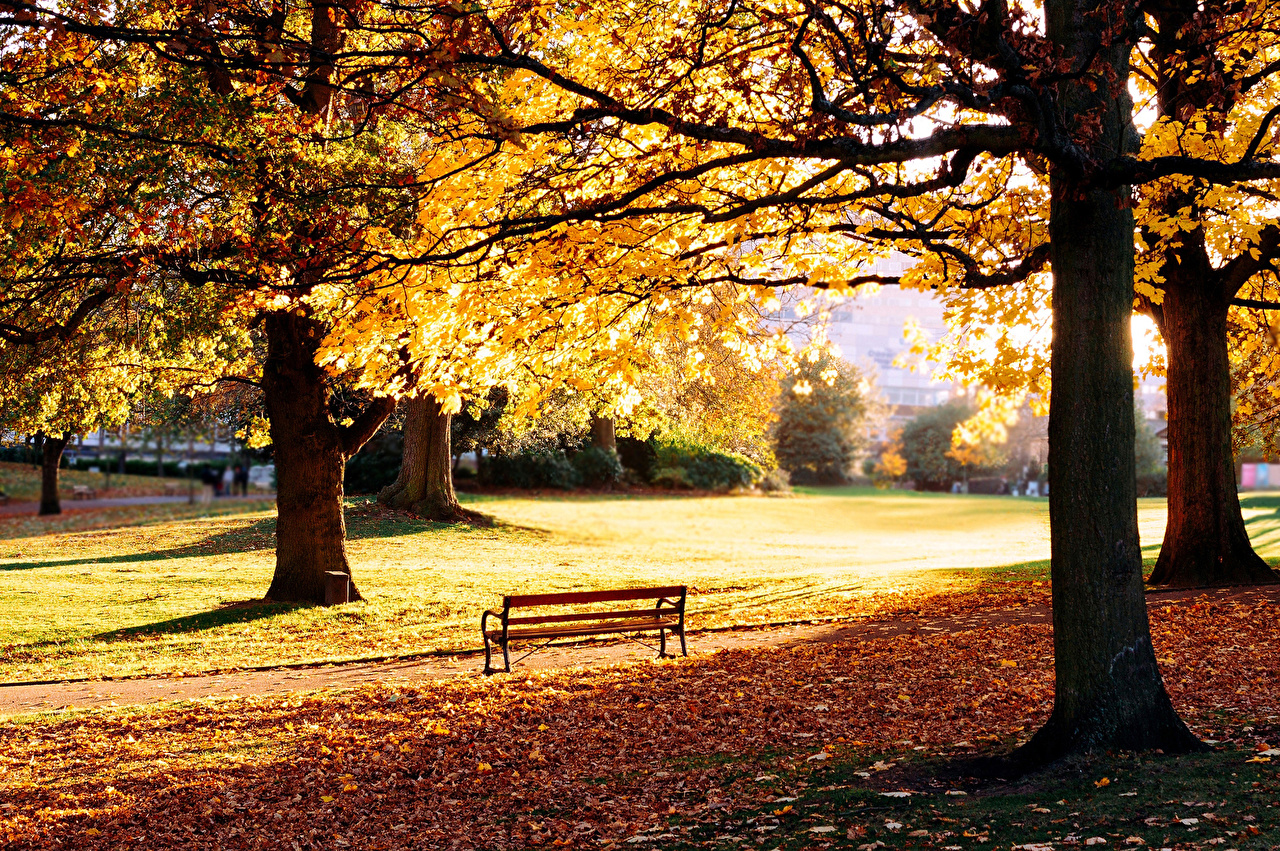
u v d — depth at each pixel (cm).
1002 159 860
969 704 831
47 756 807
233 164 913
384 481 3975
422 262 681
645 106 668
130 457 7156
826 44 658
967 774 625
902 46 633
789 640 1262
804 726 802
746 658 1116
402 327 764
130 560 2333
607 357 797
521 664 1169
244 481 4975
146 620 1521
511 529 3083
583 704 919
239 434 2256
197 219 861
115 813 659
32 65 784
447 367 825
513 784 695
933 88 584
